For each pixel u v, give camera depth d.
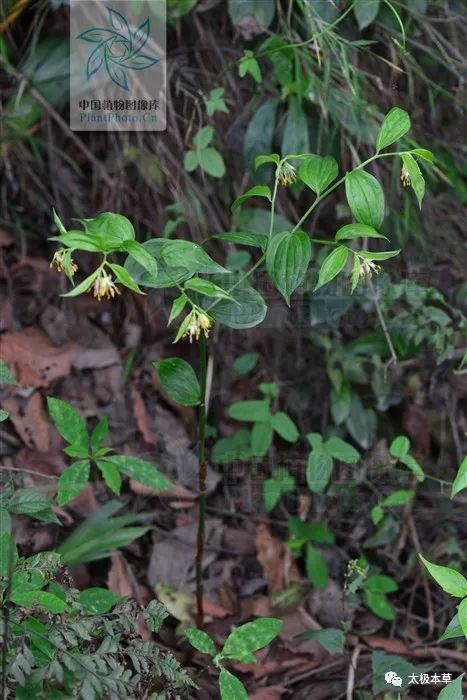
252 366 3.04
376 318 2.99
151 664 2.46
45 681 2.37
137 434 3.00
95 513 2.79
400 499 2.86
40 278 3.06
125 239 2.36
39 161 3.03
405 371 3.05
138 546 2.88
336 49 2.86
